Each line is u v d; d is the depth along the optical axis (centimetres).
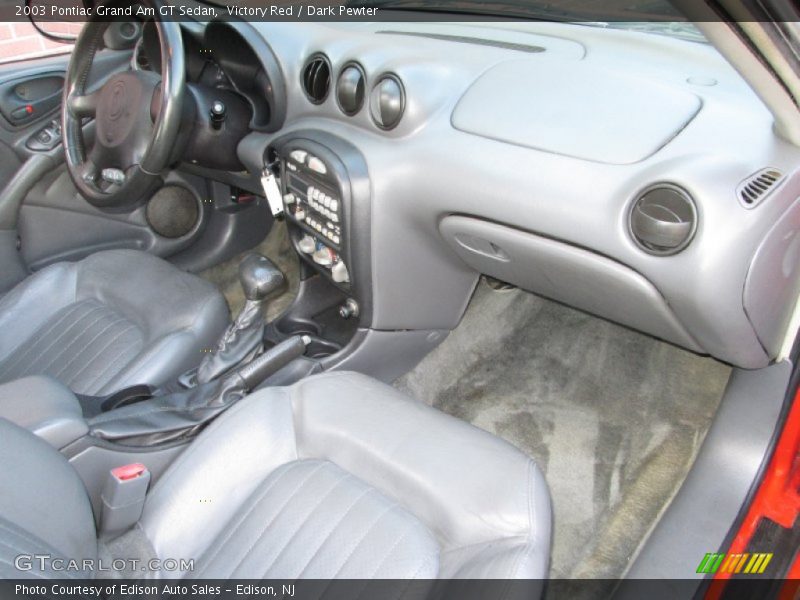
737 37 77
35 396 106
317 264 154
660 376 158
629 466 145
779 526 109
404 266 145
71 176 160
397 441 101
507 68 129
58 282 164
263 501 99
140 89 148
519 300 183
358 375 117
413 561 87
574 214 105
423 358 176
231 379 131
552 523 91
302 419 108
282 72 150
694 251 93
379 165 131
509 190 113
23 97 190
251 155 162
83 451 105
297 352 138
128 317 155
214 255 218
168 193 204
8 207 186
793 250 100
